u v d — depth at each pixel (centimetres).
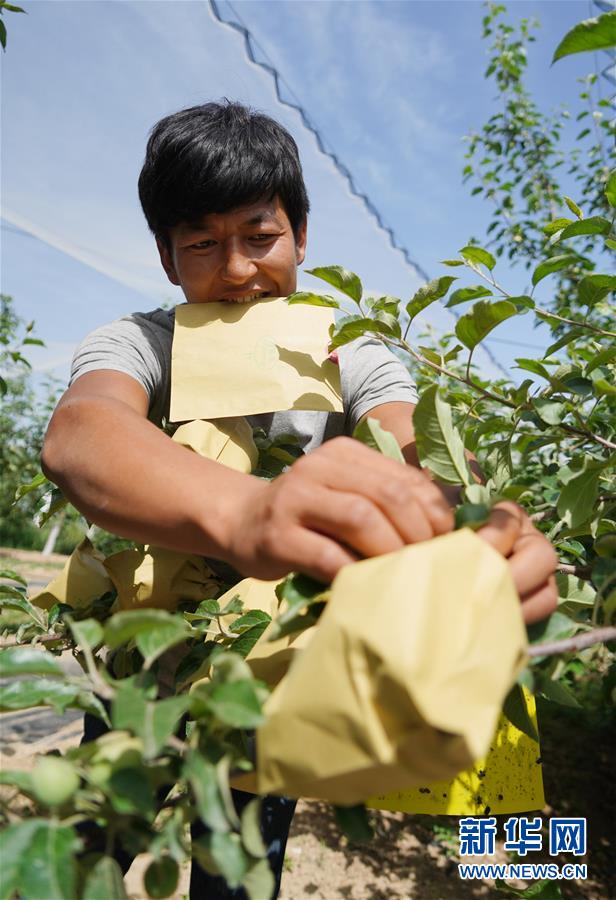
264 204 111
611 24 66
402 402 111
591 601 70
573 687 416
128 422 72
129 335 115
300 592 50
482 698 37
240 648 79
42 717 382
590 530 92
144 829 43
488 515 51
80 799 43
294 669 40
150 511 60
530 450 106
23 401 783
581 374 102
